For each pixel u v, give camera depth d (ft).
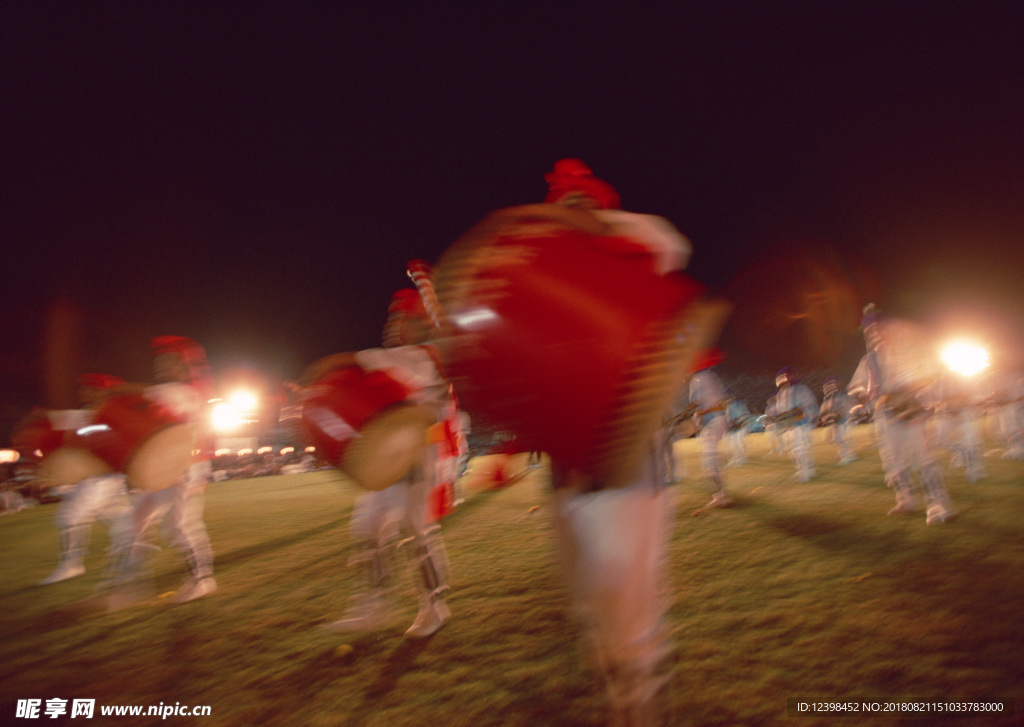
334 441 9.12
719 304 4.71
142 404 13.47
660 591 5.82
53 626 13.42
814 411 29.30
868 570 12.47
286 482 57.98
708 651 9.20
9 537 28.86
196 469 15.15
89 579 17.89
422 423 9.84
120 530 14.84
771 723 7.07
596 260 4.58
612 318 4.41
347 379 9.39
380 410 9.17
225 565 18.81
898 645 8.79
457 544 19.12
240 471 80.43
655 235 5.41
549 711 7.86
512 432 4.87
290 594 14.69
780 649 9.05
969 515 17.06
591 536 5.21
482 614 11.97
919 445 17.21
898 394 17.74
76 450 14.05
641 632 5.37
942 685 7.58
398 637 11.17
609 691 5.53
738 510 20.98
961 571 11.84
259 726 8.21
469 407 5.04
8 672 10.69
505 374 4.66
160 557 20.22
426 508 11.52
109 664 10.84
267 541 22.89
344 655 10.44
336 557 18.75
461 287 4.92
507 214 4.88
